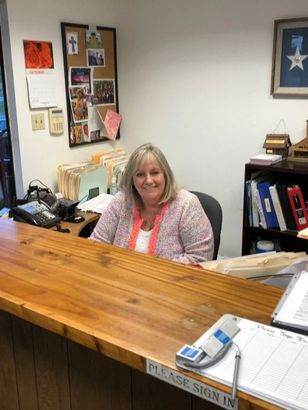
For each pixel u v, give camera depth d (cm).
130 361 80
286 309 90
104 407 111
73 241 138
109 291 102
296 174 282
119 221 205
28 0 279
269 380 69
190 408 95
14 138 292
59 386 120
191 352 75
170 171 199
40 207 259
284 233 278
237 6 297
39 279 110
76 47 319
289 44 284
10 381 134
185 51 327
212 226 209
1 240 139
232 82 313
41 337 118
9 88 283
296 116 294
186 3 317
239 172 326
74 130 329
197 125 336
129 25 348
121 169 330
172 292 101
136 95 360
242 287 104
